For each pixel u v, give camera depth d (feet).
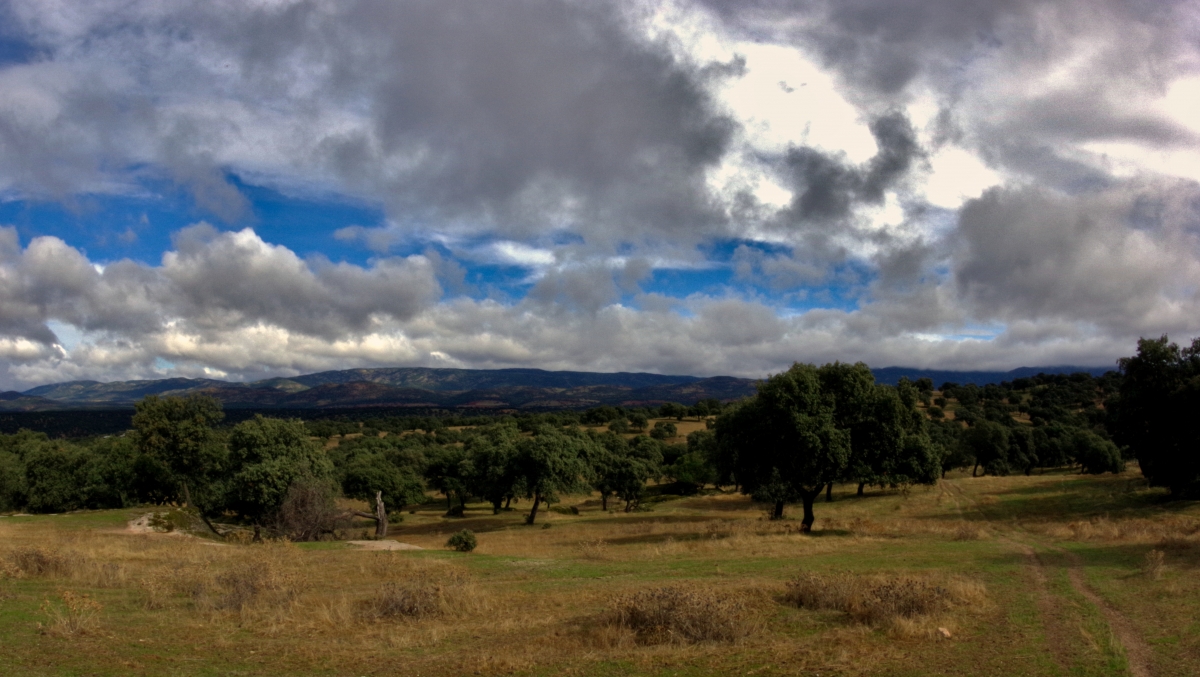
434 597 44.75
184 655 32.65
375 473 205.67
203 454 148.46
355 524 129.59
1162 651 32.45
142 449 149.79
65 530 97.81
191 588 48.70
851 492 209.05
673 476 293.02
